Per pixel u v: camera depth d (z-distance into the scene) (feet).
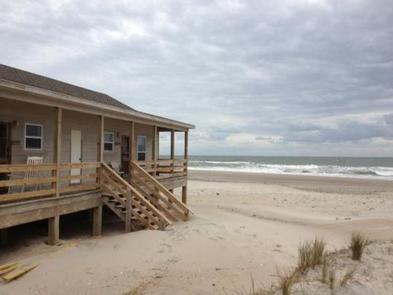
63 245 31.40
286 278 21.07
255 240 33.35
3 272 24.20
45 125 38.93
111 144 50.37
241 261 26.84
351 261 24.59
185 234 32.86
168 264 25.84
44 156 38.88
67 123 41.91
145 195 43.57
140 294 21.09
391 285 19.97
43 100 30.73
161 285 22.33
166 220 35.76
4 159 34.68
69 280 23.18
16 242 32.17
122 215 37.52
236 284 22.31
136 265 25.62
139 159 56.85
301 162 304.91
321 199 75.97
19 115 35.91
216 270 24.82
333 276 20.33
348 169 195.83
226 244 30.83
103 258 27.07
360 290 18.93
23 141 36.42
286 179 130.52
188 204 63.16
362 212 60.59
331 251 30.09
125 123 53.31
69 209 33.42
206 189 91.35
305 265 23.41
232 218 46.14
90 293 21.34
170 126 54.60
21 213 28.30
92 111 37.17
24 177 34.58
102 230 39.58
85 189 35.81
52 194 31.89
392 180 126.93
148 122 48.16
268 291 20.13
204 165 261.24
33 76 44.75
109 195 37.70
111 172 37.88
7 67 43.09
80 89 52.21
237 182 116.57
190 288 21.77
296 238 36.83
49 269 24.99
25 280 23.29
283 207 64.34
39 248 30.42
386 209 63.98
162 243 30.17
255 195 80.84
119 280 23.17
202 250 28.89
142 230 35.65
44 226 37.88
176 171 59.47
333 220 52.19
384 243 31.65
